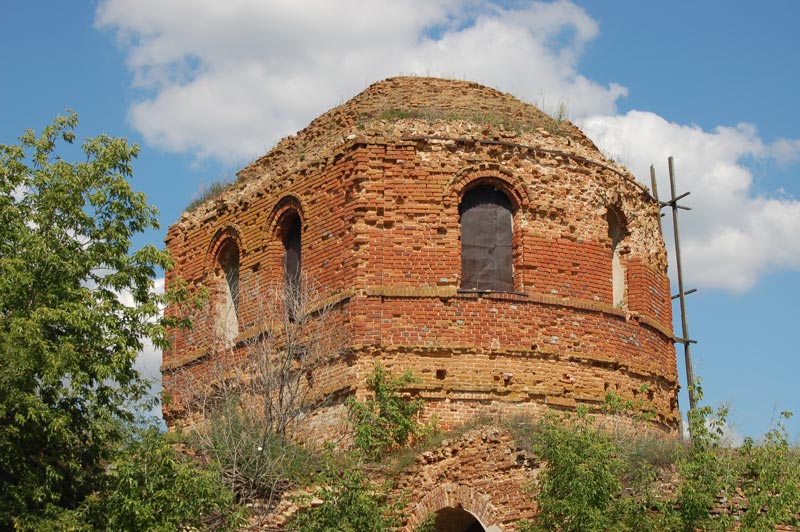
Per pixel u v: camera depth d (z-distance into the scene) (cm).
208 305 3884
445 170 3453
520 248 3459
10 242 2783
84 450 2756
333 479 2805
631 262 3684
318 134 3759
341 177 3481
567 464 2548
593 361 3441
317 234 3519
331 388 3319
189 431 3691
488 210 3516
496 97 3881
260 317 3622
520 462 2822
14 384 2569
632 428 3281
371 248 3378
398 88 3859
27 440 2656
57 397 2709
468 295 3362
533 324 3397
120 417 2791
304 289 3403
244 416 3266
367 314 3328
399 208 3419
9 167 2806
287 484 3016
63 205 2773
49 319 2634
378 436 3173
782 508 2388
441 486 2950
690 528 2441
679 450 2656
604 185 3644
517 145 3525
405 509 2964
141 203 2856
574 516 2502
